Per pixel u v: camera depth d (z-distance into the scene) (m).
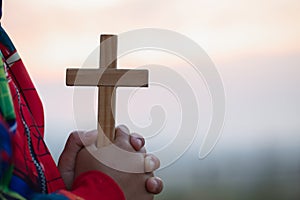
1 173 0.59
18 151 0.69
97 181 0.74
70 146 0.80
